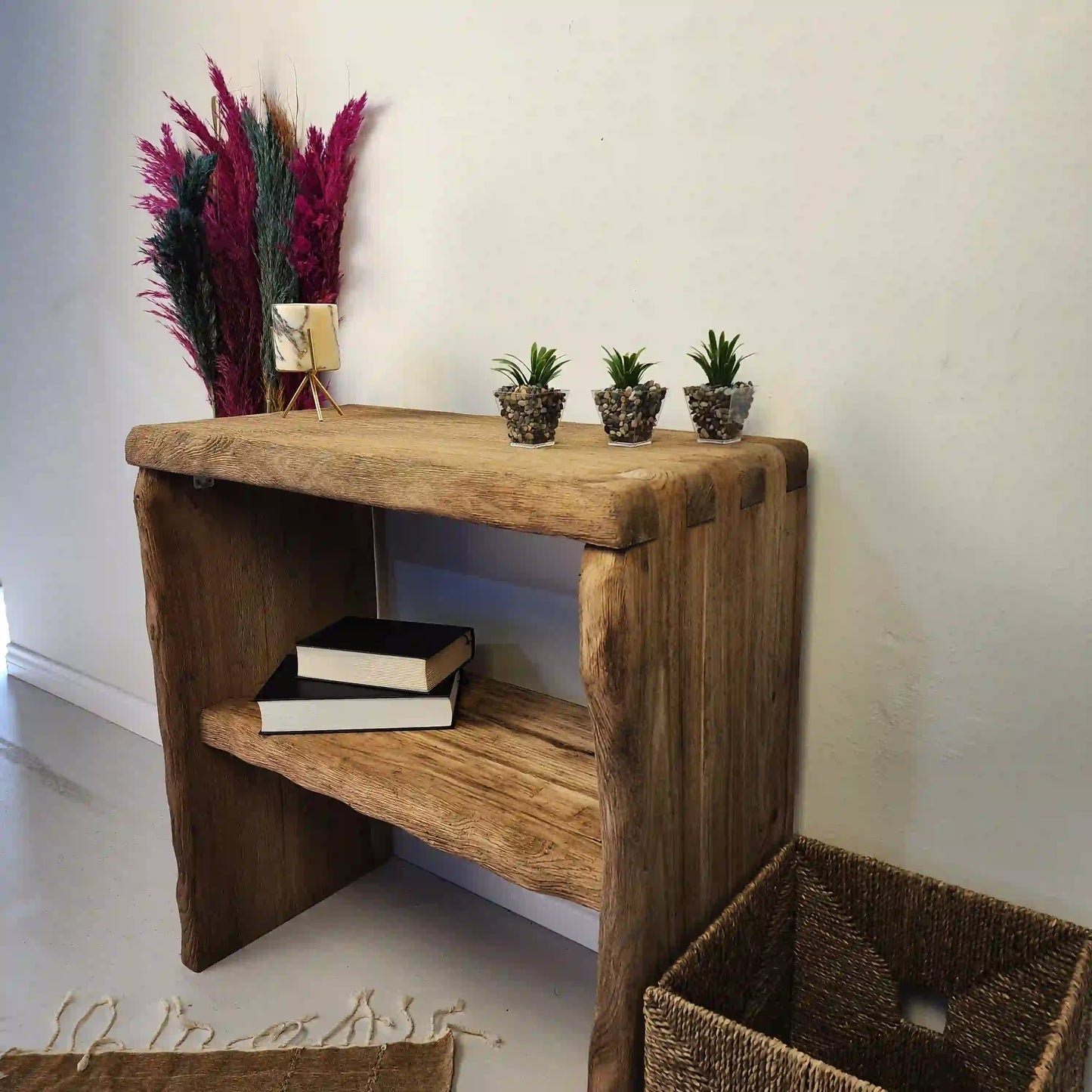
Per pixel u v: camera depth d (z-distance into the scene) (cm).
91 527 212
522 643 134
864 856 99
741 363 104
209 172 135
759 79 98
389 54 131
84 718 222
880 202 92
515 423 95
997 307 87
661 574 78
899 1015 99
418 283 135
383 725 116
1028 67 82
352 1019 121
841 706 104
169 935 139
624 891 79
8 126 203
